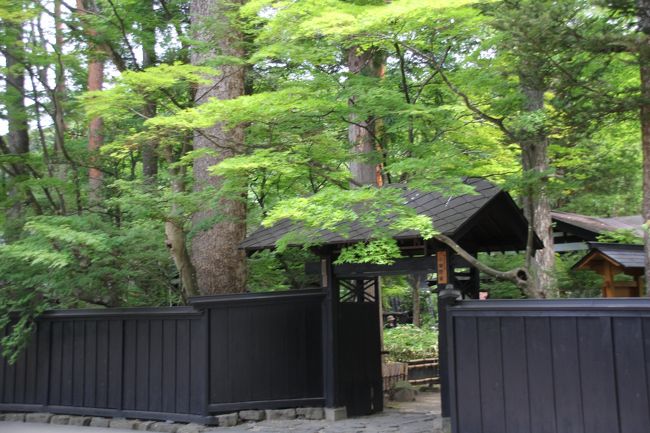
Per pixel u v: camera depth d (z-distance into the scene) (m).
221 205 12.30
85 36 14.15
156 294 13.59
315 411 11.29
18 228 12.58
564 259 16.72
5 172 13.84
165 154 12.72
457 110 9.44
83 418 11.93
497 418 7.84
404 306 27.22
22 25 13.70
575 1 7.92
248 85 14.55
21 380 12.71
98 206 13.50
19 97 13.73
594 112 8.43
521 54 8.42
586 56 9.09
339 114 10.78
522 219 10.71
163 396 11.43
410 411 12.44
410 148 10.76
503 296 12.95
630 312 6.91
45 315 12.58
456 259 9.97
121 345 11.91
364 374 11.95
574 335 7.33
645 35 7.70
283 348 11.45
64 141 14.26
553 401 7.41
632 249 12.27
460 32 9.51
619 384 6.95
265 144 10.46
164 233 12.35
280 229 11.71
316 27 8.66
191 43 12.03
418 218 8.11
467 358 8.16
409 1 8.38
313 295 11.55
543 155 10.96
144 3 15.43
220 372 11.14
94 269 11.77
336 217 7.89
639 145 13.82
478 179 10.67
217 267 12.64
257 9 10.09
